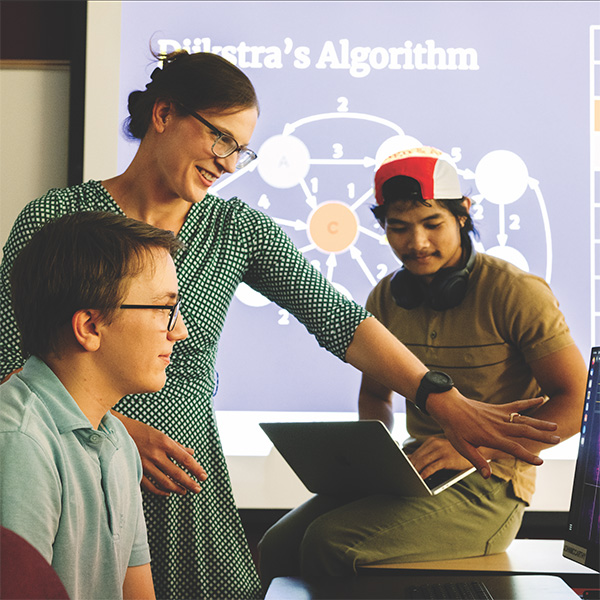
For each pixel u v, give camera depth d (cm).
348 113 278
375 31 280
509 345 174
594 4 278
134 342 102
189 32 279
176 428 140
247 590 145
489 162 275
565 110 275
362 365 147
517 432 132
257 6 280
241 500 262
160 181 140
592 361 138
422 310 185
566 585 134
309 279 152
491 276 177
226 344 270
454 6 279
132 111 144
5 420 92
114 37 277
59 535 94
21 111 287
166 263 106
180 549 140
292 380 269
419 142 277
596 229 273
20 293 103
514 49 277
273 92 279
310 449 162
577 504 133
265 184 277
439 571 147
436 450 163
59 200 140
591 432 133
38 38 288
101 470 104
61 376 102
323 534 154
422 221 175
